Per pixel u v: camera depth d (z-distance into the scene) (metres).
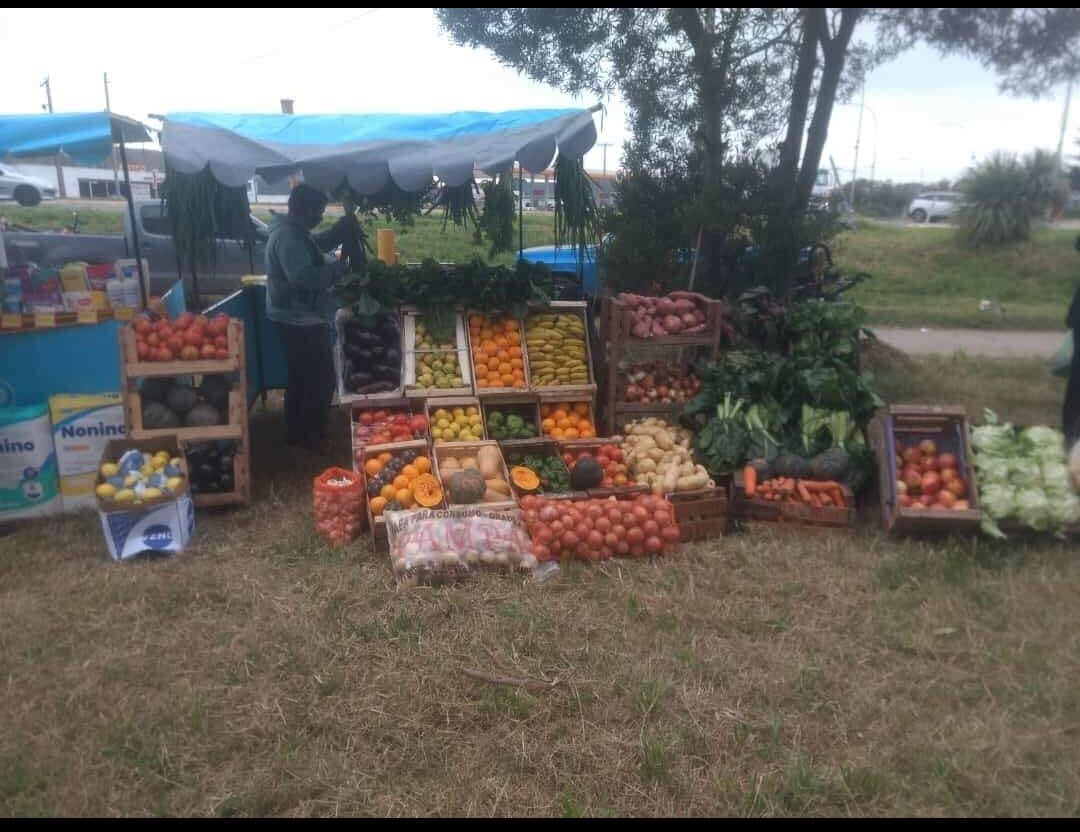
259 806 2.93
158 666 3.71
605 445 5.71
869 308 15.48
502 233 8.79
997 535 4.80
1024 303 15.98
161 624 4.09
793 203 8.69
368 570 4.63
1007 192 18.55
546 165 6.04
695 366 6.46
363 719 3.38
